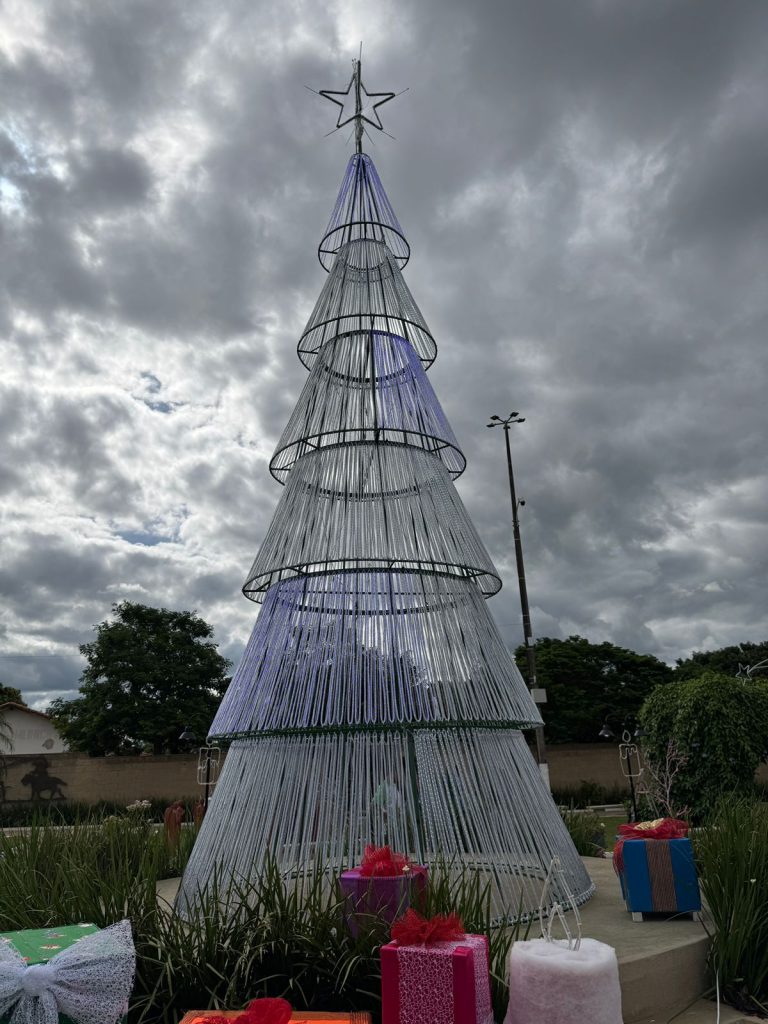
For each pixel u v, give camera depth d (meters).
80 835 7.03
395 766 5.56
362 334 7.83
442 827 5.41
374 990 3.81
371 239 8.66
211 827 5.83
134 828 8.35
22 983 2.90
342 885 4.48
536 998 3.22
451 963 3.14
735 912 4.88
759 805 8.33
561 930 5.17
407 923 3.39
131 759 28.81
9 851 6.16
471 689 5.94
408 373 7.77
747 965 4.81
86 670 33.78
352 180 8.98
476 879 4.64
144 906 4.67
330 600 6.25
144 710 32.59
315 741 5.70
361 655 5.95
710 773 14.05
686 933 5.09
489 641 6.44
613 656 40.41
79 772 28.31
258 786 5.67
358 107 9.44
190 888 5.58
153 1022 3.78
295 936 4.07
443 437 7.55
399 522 6.60
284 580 6.70
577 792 28.39
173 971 3.88
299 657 6.05
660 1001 4.53
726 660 43.66
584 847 9.71
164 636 34.41
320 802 5.47
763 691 15.19
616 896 6.41
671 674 40.97
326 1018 3.19
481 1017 3.19
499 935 4.12
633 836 5.79
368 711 5.66
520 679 6.67
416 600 6.31
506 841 5.52
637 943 4.84
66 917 4.48
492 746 5.94
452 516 6.91
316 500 6.82
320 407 7.44
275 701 5.88
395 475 6.90
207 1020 3.02
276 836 5.39
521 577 23.47
